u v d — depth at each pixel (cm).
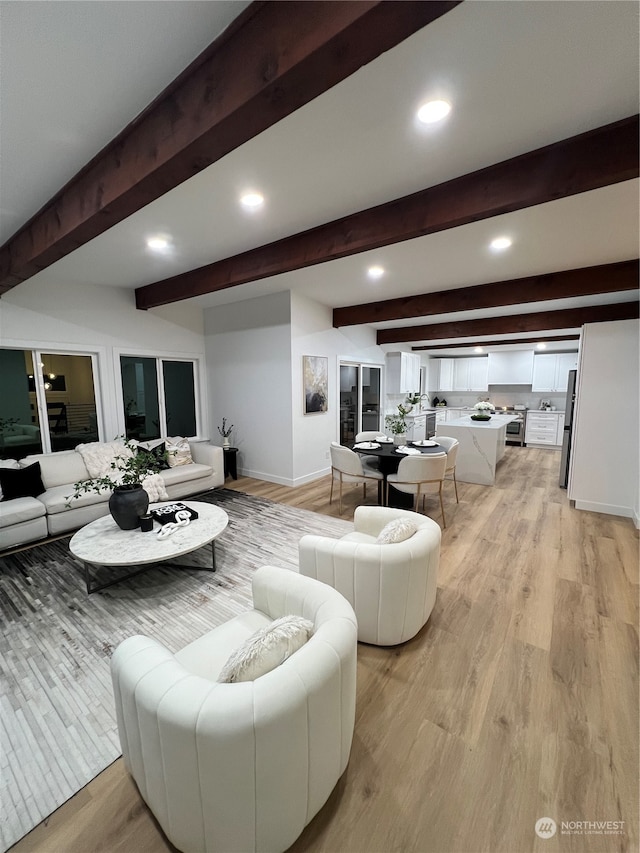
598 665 191
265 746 101
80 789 135
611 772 138
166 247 322
